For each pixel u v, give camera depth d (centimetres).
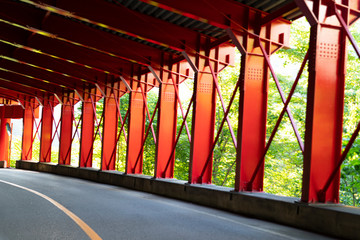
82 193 1458
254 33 1145
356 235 678
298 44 2275
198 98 1420
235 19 1130
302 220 810
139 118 1972
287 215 858
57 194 1380
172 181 1505
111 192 1555
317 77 851
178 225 806
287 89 2502
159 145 1658
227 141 2786
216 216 969
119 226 771
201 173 1385
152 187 1602
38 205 1066
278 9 1071
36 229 719
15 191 1442
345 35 858
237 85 1180
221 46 1439
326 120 852
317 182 841
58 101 3111
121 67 1930
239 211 1042
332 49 860
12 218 840
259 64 1151
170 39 1383
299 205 825
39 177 2320
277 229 793
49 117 3152
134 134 1956
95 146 3872
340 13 862
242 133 1126
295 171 2492
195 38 1419
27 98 3394
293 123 952
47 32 1470
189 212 1029
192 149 1408
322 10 855
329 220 741
